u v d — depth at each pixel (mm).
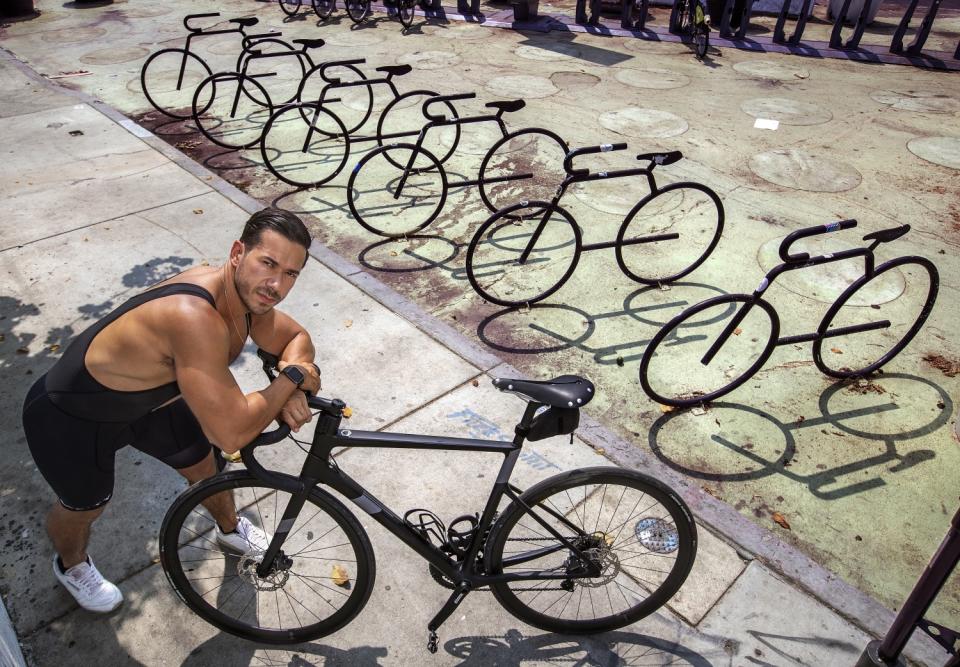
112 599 2617
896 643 2270
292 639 2525
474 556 2391
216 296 1956
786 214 5934
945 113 8117
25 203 5820
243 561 2539
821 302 4781
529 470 3322
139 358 1892
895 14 12375
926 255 5332
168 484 3217
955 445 3596
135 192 6070
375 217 5902
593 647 2584
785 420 3762
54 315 4418
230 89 8984
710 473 3422
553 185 6434
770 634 2627
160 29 11797
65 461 2080
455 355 4137
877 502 3271
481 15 12297
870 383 4035
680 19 11133
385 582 2805
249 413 1906
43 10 13086
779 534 3102
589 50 10609
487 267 5184
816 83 9164
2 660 2180
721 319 4598
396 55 10406
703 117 8031
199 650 2549
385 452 3402
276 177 6645
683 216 5898
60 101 8281
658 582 2807
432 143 7363
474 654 2551
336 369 3988
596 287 4949
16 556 2873
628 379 4055
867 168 6777
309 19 12414
